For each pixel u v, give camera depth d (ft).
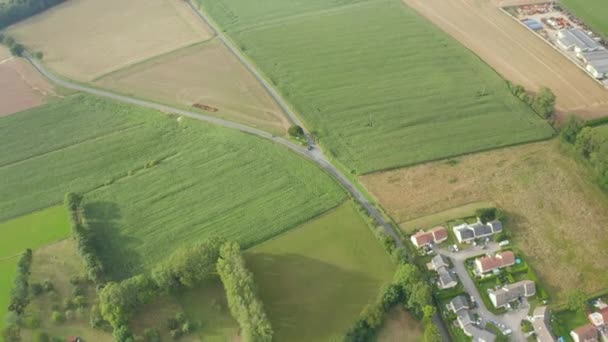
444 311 348.18
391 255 381.40
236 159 479.00
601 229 400.67
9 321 345.10
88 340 340.18
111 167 479.00
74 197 433.48
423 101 540.11
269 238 402.93
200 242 375.25
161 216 426.51
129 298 343.46
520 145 480.64
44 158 493.77
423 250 386.73
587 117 508.53
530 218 411.54
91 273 368.27
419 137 492.95
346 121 518.37
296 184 449.06
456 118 515.09
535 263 378.12
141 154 491.72
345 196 433.89
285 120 525.34
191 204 435.94
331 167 466.70
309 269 379.35
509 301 350.43
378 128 506.89
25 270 376.27
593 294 355.77
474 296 358.23
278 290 366.43
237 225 414.21
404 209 422.41
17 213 436.35
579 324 339.98
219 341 336.90
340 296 361.51
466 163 463.42
